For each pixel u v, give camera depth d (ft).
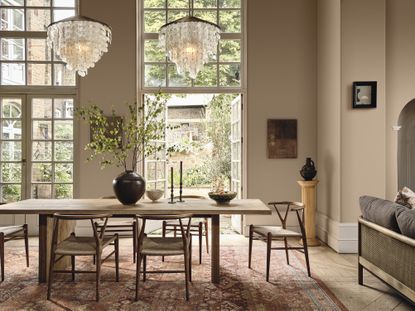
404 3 16.85
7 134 19.21
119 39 18.90
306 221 17.33
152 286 11.89
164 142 20.35
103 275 12.94
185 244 10.82
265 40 19.16
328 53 17.46
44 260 12.23
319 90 18.80
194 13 19.75
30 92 19.15
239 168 19.47
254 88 19.16
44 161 19.15
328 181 17.46
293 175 19.07
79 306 10.30
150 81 19.60
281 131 19.06
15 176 19.22
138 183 12.64
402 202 11.70
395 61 16.88
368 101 15.89
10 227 13.50
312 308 10.21
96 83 18.86
